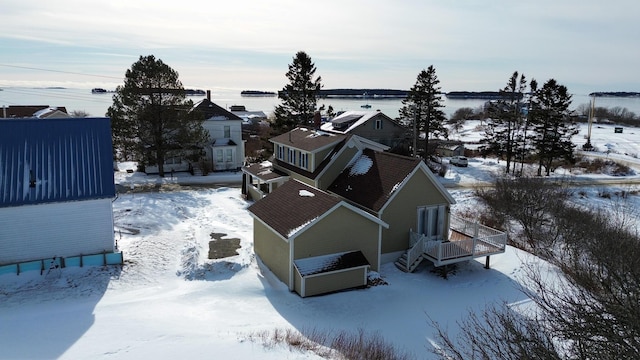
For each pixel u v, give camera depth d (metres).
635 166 62.62
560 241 27.72
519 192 33.59
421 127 54.91
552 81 53.59
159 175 44.22
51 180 20.86
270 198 23.80
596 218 29.06
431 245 22.36
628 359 7.64
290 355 12.49
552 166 60.50
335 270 19.56
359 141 29.27
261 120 99.50
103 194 21.06
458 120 128.38
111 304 16.80
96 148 22.50
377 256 22.11
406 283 21.52
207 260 21.78
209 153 48.06
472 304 19.45
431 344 15.78
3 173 20.52
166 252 22.78
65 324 14.46
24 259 20.31
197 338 13.45
